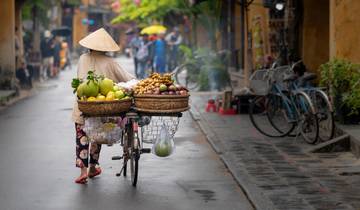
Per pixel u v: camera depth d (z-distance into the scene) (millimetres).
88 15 88500
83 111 10164
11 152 13805
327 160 12453
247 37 26609
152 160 12812
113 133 10500
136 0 47906
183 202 9703
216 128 16828
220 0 32875
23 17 36531
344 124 14422
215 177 11367
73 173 11680
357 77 14172
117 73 11203
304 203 9305
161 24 49031
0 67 27578
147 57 37000
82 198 9961
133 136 10586
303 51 21547
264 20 24938
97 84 10273
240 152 13391
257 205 9211
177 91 10297
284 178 10930
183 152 13742
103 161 12750
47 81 37406
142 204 9609
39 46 39312
